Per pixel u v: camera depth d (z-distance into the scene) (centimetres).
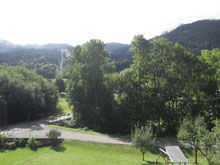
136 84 4259
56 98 7025
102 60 4703
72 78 4703
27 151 2736
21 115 5041
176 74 3944
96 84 4644
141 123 3769
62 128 3919
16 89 4984
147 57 4072
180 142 2991
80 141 2984
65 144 2942
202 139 1881
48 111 6309
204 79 3759
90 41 4688
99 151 2689
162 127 3994
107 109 4362
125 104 4153
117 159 2355
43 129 3809
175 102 4278
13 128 3944
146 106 4009
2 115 4438
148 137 2258
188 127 2152
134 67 4203
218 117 3788
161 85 4097
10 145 2880
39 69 18325
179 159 1730
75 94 4606
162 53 4019
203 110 3794
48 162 2248
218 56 4053
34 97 5269
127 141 3019
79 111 4553
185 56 3912
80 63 4631
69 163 2198
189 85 3781
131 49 4175
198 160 2311
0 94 4759
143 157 2323
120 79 4388
